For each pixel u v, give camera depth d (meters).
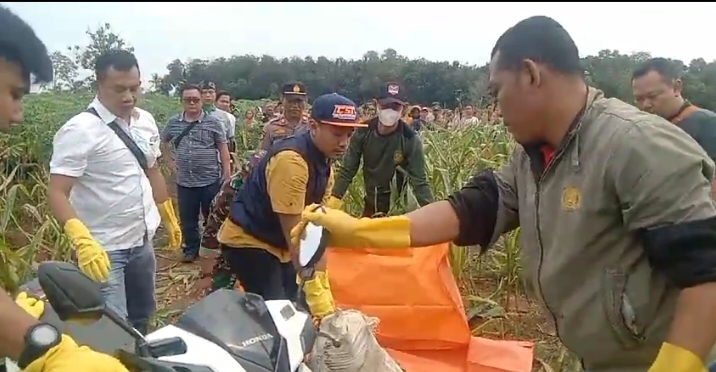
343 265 3.57
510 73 1.92
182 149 7.24
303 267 2.49
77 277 1.84
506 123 2.01
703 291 1.69
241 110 17.02
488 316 5.01
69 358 1.59
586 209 1.90
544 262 2.06
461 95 11.46
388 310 3.54
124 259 3.70
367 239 2.41
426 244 2.42
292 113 6.31
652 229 1.76
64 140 3.45
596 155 1.86
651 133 1.78
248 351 2.22
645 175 1.76
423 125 9.81
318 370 2.70
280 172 3.48
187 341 2.20
